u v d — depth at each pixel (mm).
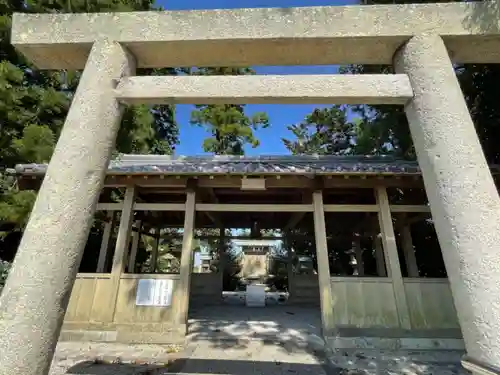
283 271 18359
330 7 2643
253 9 2674
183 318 5840
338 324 5664
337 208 6441
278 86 2631
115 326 5832
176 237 12148
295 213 8883
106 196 7605
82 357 4840
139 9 10273
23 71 7484
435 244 8891
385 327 5637
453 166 2174
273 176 6355
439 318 5680
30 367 1869
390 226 6215
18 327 1891
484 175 2131
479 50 2666
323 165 6746
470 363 1865
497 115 5906
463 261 1989
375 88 2566
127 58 2707
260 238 11586
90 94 2477
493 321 1804
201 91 2615
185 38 2621
